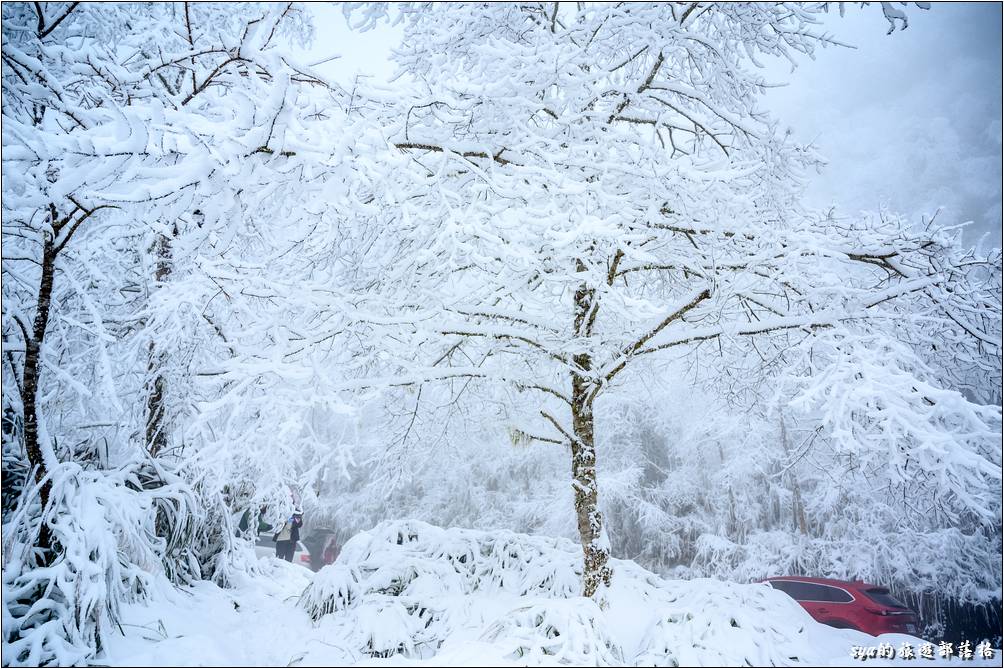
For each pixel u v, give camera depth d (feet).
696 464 53.72
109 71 13.21
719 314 18.65
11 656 10.31
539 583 18.38
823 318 16.81
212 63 16.39
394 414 21.75
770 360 20.35
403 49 19.76
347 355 18.93
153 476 16.78
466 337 20.12
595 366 19.51
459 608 16.67
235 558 23.49
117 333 17.17
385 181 11.93
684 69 21.83
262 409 13.84
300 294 15.79
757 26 21.31
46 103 10.72
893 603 27.07
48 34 17.12
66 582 11.61
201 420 13.14
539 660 12.65
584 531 18.08
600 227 13.37
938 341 18.56
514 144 16.60
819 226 19.07
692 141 22.89
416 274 18.37
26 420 13.44
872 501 37.96
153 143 9.04
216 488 14.84
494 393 21.43
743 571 44.96
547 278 15.62
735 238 17.75
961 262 16.84
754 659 12.87
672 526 50.93
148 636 13.24
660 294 23.75
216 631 15.26
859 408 13.44
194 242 12.26
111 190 9.33
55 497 12.97
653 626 14.56
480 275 18.45
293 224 14.53
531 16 22.62
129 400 17.52
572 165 17.08
